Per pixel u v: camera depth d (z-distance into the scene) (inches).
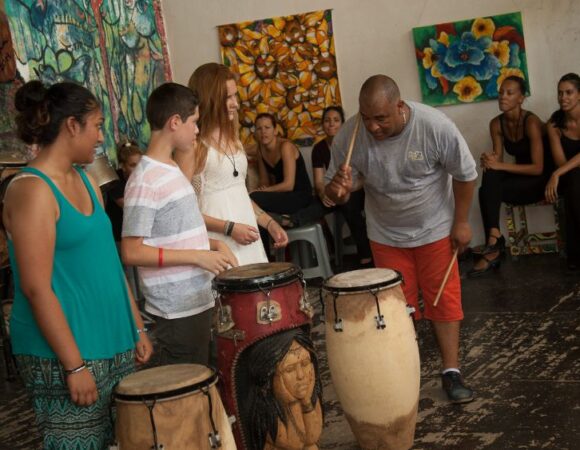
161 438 85.0
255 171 270.7
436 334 142.0
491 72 263.1
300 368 105.4
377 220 142.2
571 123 237.9
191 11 282.7
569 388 140.6
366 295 114.1
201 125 128.8
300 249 254.1
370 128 128.5
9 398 167.3
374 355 114.0
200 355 117.8
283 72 277.9
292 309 106.3
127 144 232.4
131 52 258.2
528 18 260.2
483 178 244.1
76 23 224.7
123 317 95.7
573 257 227.3
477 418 132.4
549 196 236.2
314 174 267.7
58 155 89.6
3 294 196.4
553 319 182.4
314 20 273.7
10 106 189.9
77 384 87.8
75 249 90.2
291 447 106.3
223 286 105.6
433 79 267.6
